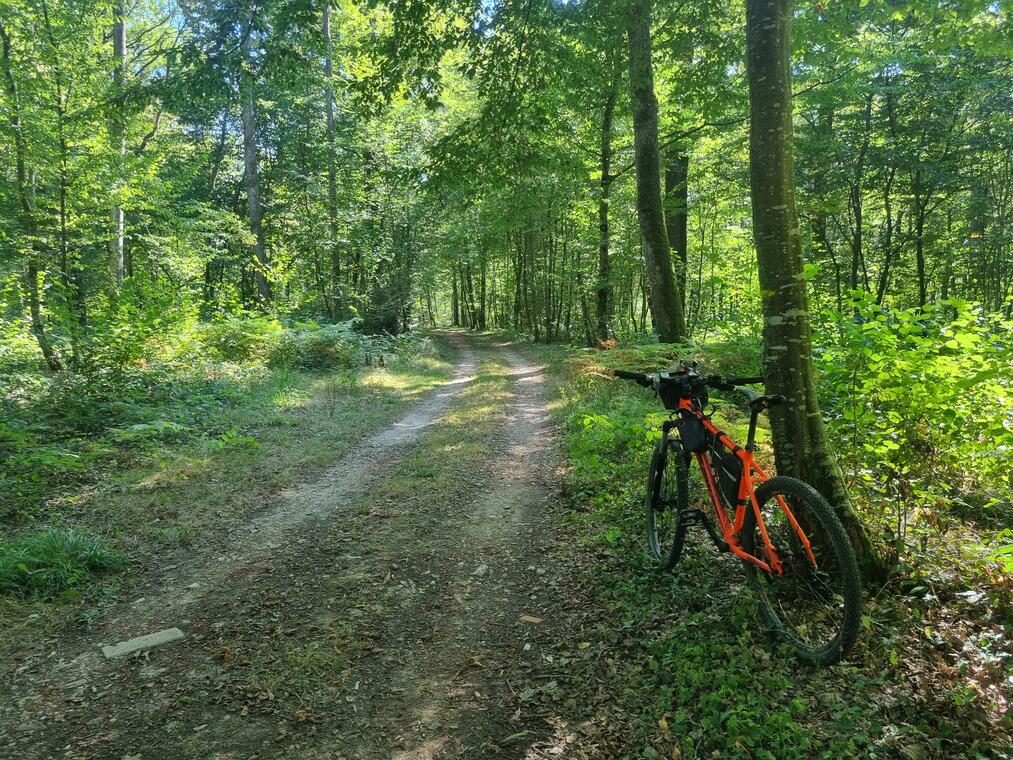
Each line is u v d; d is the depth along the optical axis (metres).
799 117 16.31
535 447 8.33
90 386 9.44
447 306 67.94
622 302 28.64
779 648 2.98
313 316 24.30
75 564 4.39
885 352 4.10
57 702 3.03
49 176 12.71
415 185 7.38
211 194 26.47
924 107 16.05
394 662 3.35
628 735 2.61
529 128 6.66
